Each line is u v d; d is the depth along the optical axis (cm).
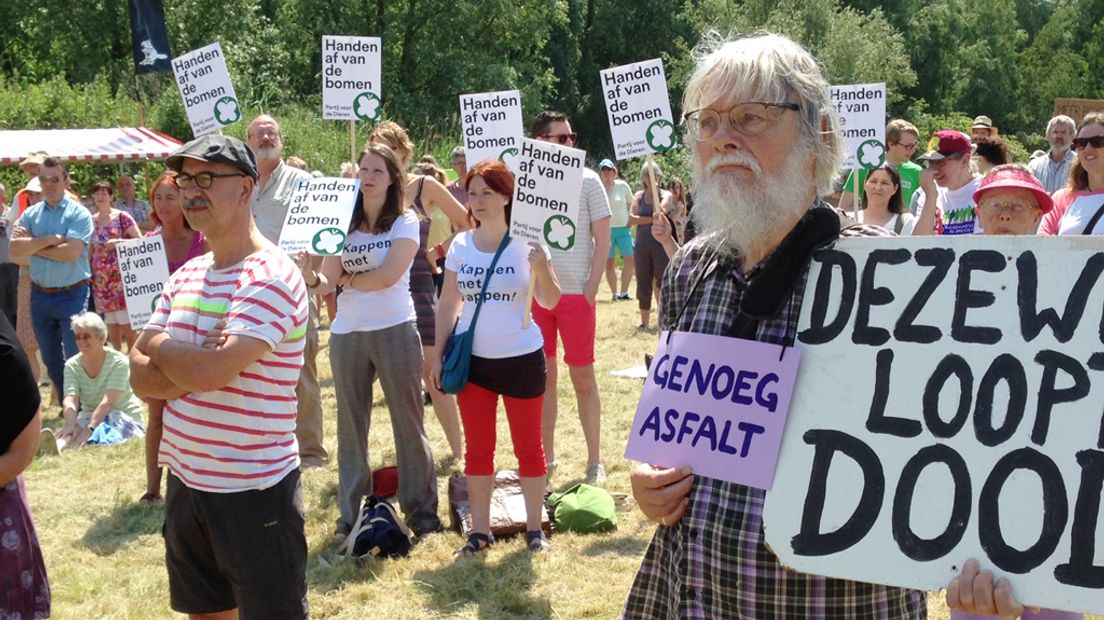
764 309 203
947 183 651
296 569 325
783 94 202
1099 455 179
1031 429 184
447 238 881
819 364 200
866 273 200
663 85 568
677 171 2412
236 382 311
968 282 193
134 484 647
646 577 223
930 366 192
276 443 320
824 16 3681
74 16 2892
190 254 589
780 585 198
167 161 314
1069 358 184
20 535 298
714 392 208
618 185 1417
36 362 982
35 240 841
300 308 320
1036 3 6850
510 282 485
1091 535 178
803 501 195
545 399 626
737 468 202
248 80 2647
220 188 311
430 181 672
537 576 479
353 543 506
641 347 1055
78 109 2117
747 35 231
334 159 2189
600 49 4553
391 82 3447
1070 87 5825
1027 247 190
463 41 3578
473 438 503
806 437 198
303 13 3409
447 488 607
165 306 329
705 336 213
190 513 321
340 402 530
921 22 5025
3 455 288
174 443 319
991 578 181
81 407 767
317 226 500
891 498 191
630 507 572
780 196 201
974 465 187
